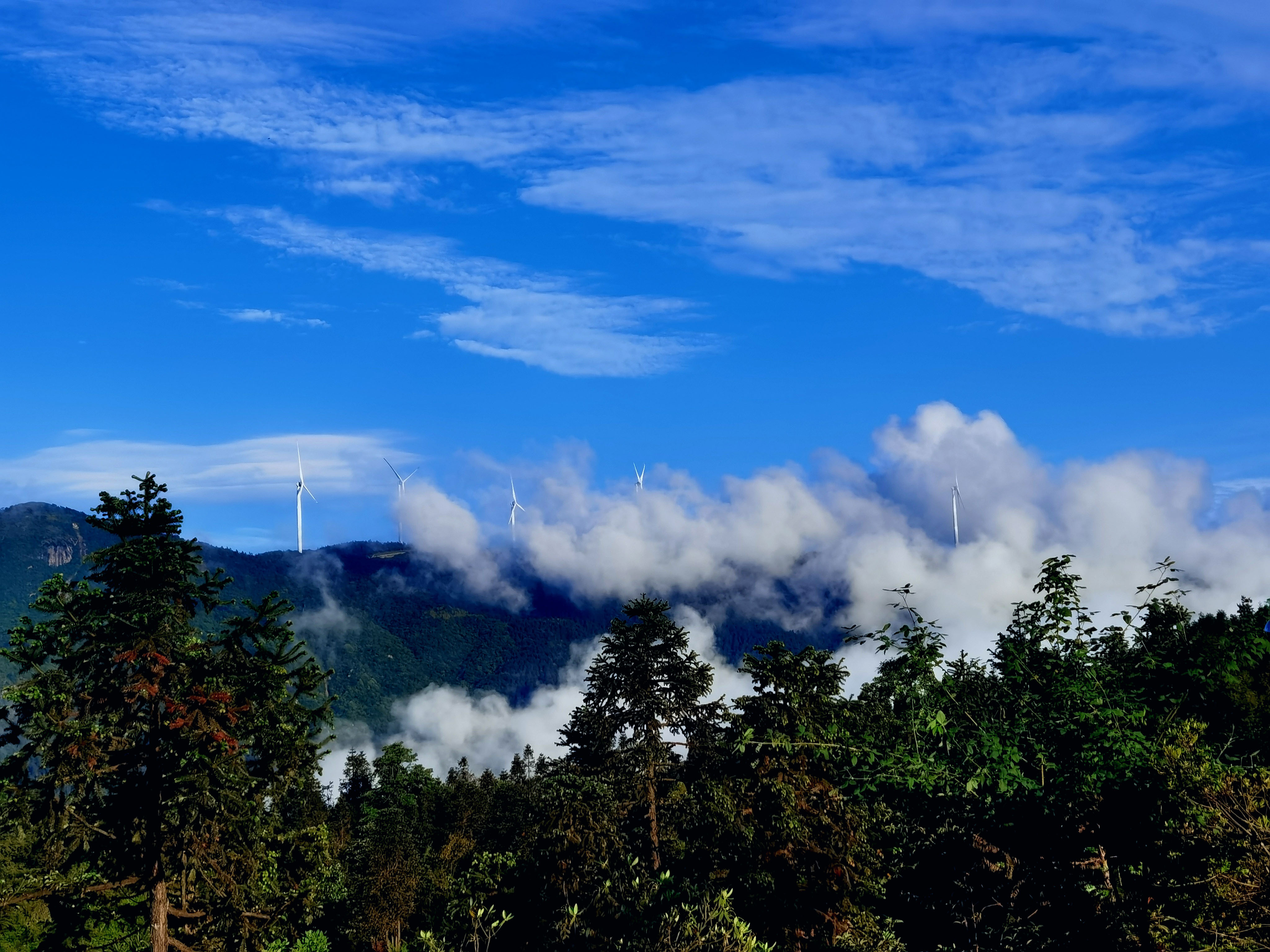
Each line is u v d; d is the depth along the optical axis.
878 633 12.12
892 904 16.98
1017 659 11.53
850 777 12.30
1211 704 11.66
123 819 21.02
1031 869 10.87
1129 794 10.62
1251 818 9.41
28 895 21.69
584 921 12.21
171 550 22.20
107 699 21.38
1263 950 8.98
